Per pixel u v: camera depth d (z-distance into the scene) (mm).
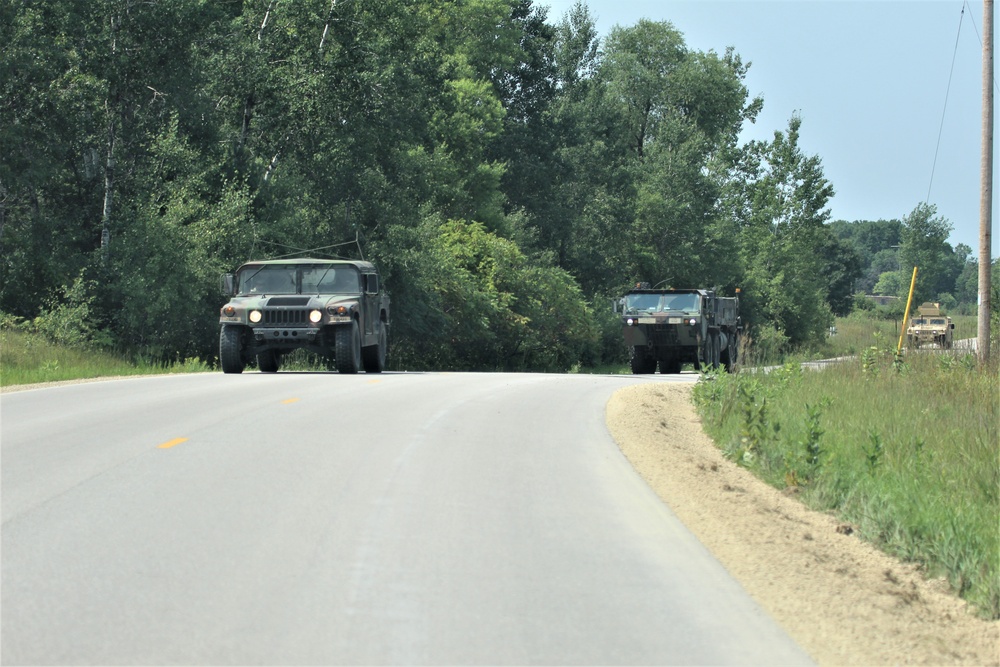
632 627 10781
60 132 65125
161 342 62844
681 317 64000
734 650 10227
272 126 76125
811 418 23625
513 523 15156
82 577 11852
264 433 22906
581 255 135375
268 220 72562
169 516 14898
